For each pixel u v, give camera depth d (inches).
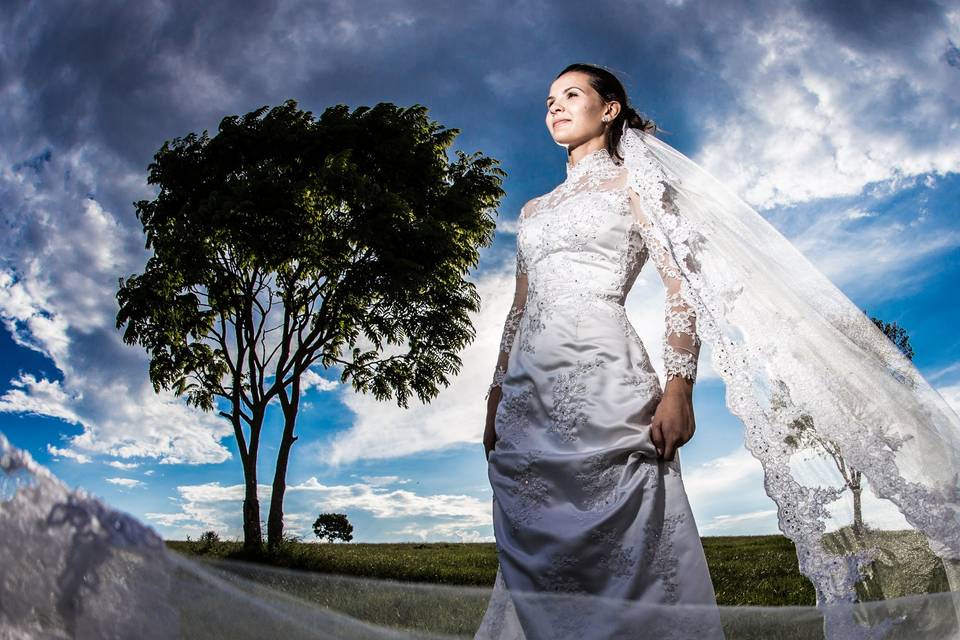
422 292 622.8
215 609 51.6
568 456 89.1
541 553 87.2
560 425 92.5
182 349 610.2
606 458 87.6
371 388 646.5
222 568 63.7
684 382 90.9
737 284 94.1
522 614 86.7
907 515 85.0
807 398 89.6
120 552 43.4
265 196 575.8
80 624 40.7
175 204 623.8
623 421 89.9
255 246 578.2
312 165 635.5
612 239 99.8
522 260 114.7
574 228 100.0
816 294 98.0
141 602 43.8
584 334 95.0
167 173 622.2
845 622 81.7
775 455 86.8
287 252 583.5
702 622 81.3
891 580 85.3
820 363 91.6
